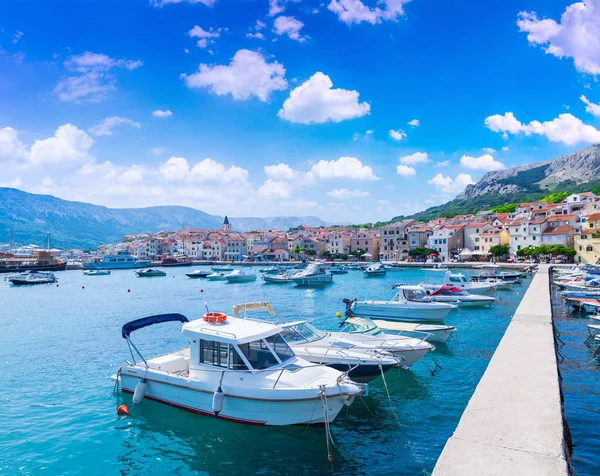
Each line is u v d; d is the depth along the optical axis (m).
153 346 29.59
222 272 120.12
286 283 85.00
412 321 33.28
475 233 132.75
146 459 13.76
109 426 15.93
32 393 19.88
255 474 12.80
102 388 20.42
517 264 103.81
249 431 14.90
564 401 16.86
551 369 13.97
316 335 20.88
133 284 90.81
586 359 22.72
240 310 21.30
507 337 19.33
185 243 198.12
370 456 13.56
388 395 18.17
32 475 12.95
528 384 12.41
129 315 46.12
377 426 15.60
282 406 14.39
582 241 104.88
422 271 107.75
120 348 29.25
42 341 32.25
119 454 14.09
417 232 146.12
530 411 10.30
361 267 123.62
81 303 57.84
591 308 36.38
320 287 74.56
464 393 18.70
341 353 18.72
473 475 7.31
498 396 11.44
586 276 56.53
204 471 13.05
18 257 150.25
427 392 18.86
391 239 152.88
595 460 12.35
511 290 57.62
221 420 15.37
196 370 16.27
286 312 44.69
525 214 139.38
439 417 16.30
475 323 34.69
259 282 92.19
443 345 26.98
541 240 114.81
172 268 149.38
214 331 16.17
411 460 13.28
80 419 16.61
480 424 9.57
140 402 17.33
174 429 15.59
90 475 12.95
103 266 147.50
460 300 41.72
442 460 7.89
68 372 23.47
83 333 35.28
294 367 15.75
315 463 13.23
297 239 184.38
